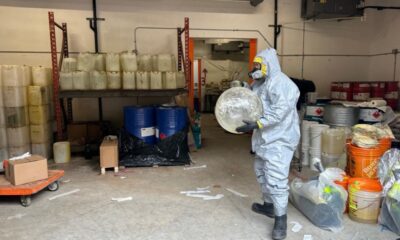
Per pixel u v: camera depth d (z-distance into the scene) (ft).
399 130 13.10
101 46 17.56
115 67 13.67
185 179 11.43
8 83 12.85
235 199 9.60
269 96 7.11
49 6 16.75
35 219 8.34
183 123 13.48
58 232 7.64
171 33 18.17
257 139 7.57
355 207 7.94
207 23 18.56
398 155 8.69
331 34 20.20
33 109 13.73
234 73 33.99
